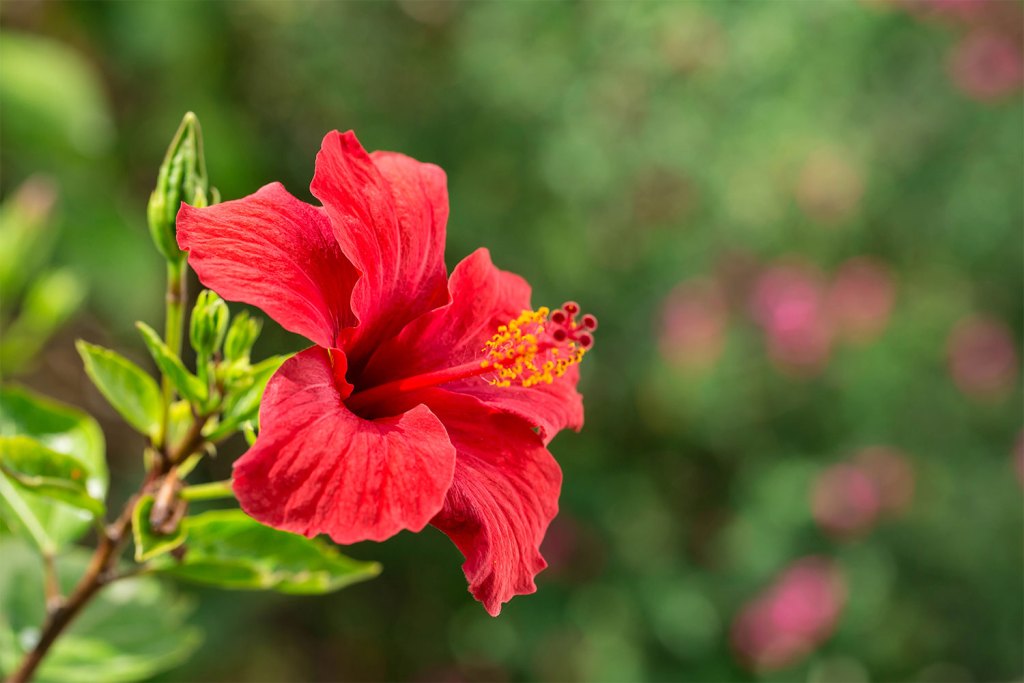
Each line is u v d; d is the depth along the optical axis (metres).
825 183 5.40
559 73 5.40
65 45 5.42
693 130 5.37
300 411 1.38
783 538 5.30
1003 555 5.45
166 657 2.08
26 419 1.96
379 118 5.61
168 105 5.41
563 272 5.56
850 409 5.52
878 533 5.34
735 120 5.37
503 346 1.74
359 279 1.57
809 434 5.69
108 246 4.92
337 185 1.61
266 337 5.56
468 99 5.53
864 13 5.30
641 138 5.39
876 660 5.30
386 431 1.45
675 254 5.60
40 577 2.11
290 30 5.56
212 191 1.73
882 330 5.52
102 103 5.29
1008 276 5.73
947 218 5.54
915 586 5.41
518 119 5.49
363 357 1.79
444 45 5.67
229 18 5.53
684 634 5.22
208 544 1.83
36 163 4.84
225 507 5.41
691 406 5.59
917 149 5.55
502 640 5.46
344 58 5.58
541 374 1.74
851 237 5.64
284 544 1.84
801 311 5.45
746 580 5.29
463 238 5.46
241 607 5.34
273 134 5.77
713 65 5.33
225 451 5.64
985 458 5.57
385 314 1.76
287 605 5.91
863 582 5.22
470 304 1.86
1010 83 5.41
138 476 5.51
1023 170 5.49
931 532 5.38
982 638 5.46
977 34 5.42
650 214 5.56
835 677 5.30
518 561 1.57
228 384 1.65
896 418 5.53
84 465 1.72
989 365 5.56
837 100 5.39
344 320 1.62
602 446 5.76
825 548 5.31
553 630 5.31
